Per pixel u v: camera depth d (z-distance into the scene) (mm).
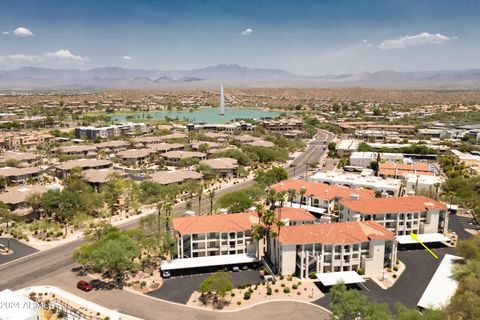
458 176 180750
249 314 87250
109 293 95312
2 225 140750
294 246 102875
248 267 109500
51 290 96312
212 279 91062
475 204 150750
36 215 149125
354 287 98500
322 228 107312
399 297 94062
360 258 105625
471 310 75562
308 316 86500
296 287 97438
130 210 157125
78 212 144750
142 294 95062
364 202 129250
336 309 75562
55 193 148875
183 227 111375
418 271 107062
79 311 86938
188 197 174000
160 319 85000
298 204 153625
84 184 174000
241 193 145875
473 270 93875
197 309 89125
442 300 88250
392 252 107062
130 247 103125
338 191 151000
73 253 110000
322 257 102438
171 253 113062
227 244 112688
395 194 162500
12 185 190375
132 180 178375
